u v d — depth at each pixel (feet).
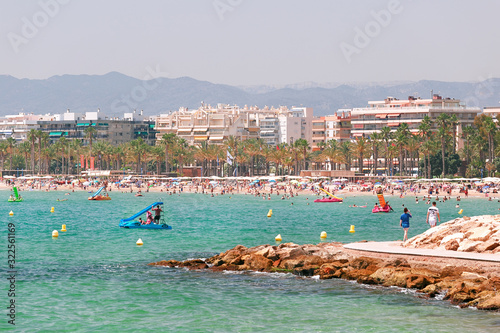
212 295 152.15
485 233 174.50
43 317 132.77
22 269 189.16
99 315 134.51
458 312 134.31
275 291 155.33
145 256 218.38
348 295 150.30
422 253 168.55
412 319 129.59
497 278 146.00
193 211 503.20
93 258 213.05
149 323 128.67
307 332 122.42
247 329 124.57
